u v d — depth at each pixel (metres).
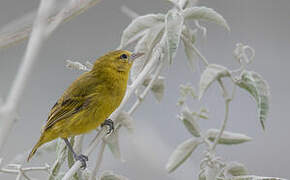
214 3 5.01
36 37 3.63
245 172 3.79
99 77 3.91
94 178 3.79
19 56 4.57
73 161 3.84
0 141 3.61
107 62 3.92
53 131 3.89
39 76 4.49
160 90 3.87
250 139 3.82
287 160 4.13
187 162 3.86
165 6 5.25
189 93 3.83
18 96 3.62
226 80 4.37
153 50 3.82
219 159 3.80
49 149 3.88
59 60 4.68
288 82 4.43
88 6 3.71
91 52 4.86
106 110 3.91
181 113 3.82
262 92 3.79
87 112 3.90
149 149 3.90
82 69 3.84
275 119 4.22
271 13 4.92
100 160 3.80
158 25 3.83
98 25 5.04
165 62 3.81
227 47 4.84
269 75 4.49
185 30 3.84
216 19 3.82
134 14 3.86
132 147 3.90
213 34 4.93
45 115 4.23
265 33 4.83
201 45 4.88
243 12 4.94
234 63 4.71
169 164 3.81
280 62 4.61
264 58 4.63
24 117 4.20
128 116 3.82
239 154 4.13
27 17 3.69
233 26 4.93
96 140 3.81
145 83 3.86
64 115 3.90
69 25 4.92
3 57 4.54
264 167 4.12
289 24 4.83
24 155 3.87
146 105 4.25
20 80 3.62
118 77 3.92
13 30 3.69
